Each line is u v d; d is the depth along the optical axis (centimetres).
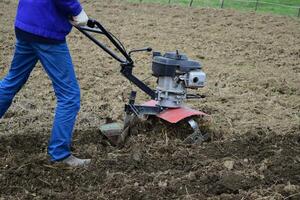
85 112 571
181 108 498
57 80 449
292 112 602
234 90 666
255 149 508
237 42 922
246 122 565
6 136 505
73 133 521
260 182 457
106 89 643
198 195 436
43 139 505
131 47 846
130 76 491
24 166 456
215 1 1413
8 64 725
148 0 1377
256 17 1177
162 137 512
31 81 660
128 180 450
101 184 446
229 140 521
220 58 815
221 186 447
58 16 440
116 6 1234
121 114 568
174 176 459
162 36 939
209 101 624
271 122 569
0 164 462
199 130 508
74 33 920
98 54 793
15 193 432
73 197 426
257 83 695
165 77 492
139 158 477
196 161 480
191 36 952
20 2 450
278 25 1099
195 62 493
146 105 496
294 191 443
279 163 484
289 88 680
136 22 1056
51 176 450
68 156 461
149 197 430
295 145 524
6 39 852
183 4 1340
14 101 591
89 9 1180
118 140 501
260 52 864
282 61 817
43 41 441
